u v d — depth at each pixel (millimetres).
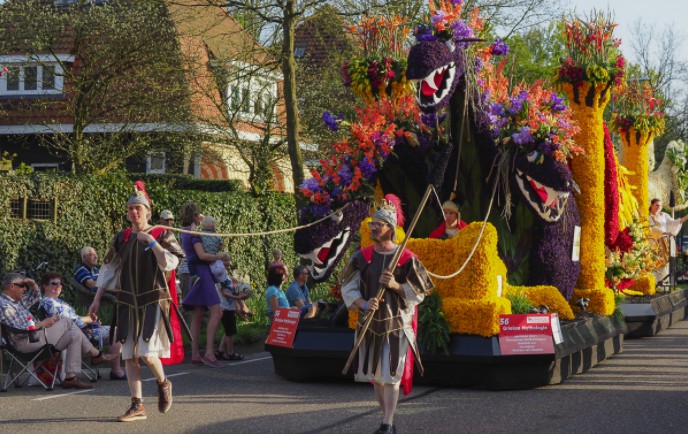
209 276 11609
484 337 9219
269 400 8789
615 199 12719
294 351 9844
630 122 17812
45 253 14016
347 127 11398
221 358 12352
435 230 10422
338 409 8273
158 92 19688
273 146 21859
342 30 18406
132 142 20031
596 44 12125
